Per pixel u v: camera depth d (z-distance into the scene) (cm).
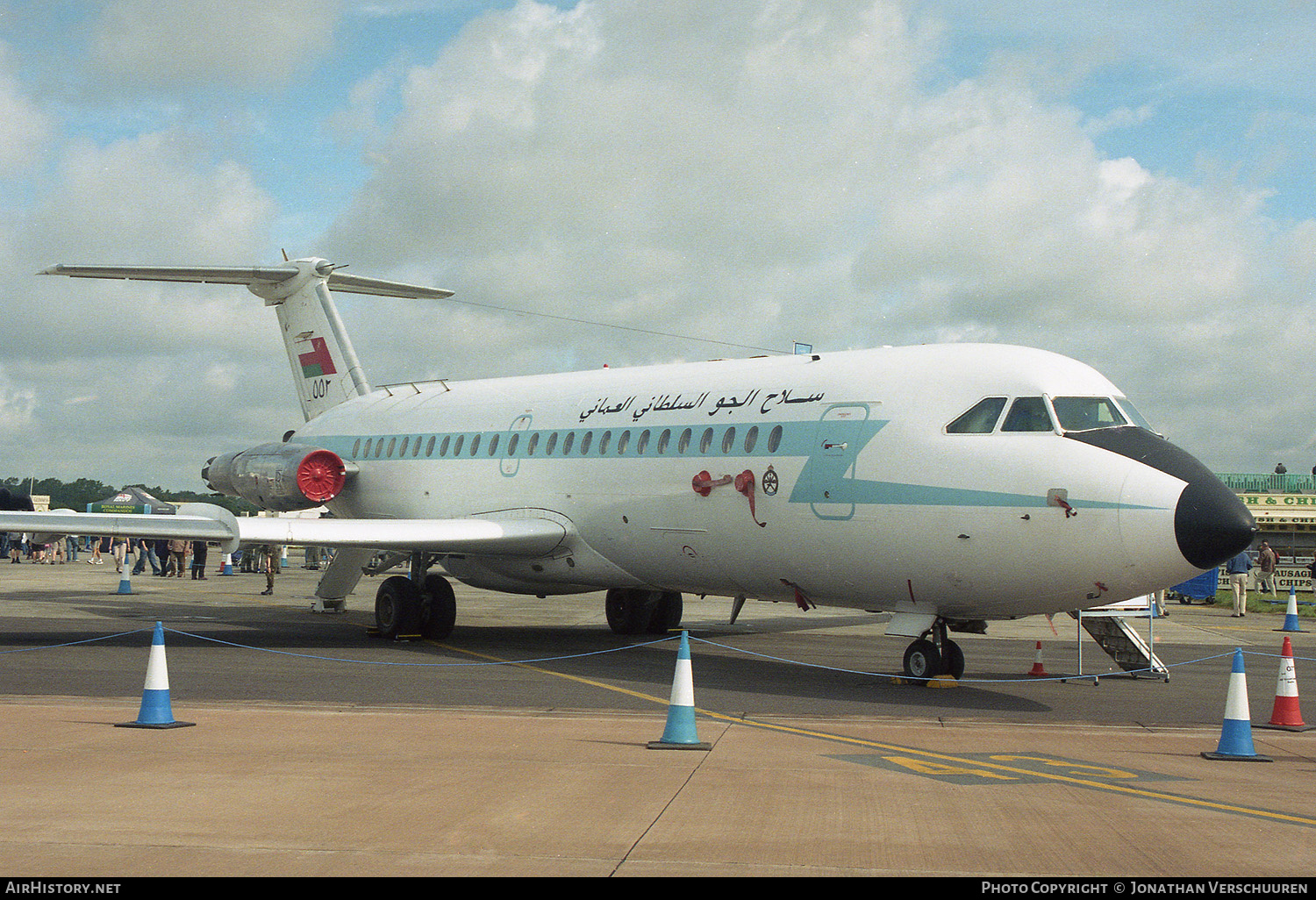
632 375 1850
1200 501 1184
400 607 1942
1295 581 4200
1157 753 972
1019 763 905
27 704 1164
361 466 2277
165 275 2364
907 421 1376
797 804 738
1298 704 1125
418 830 658
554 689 1334
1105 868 599
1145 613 1532
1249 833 678
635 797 747
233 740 952
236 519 1666
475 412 2075
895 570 1383
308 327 2555
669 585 1755
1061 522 1241
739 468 1534
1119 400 1348
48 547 5322
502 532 1767
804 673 1546
